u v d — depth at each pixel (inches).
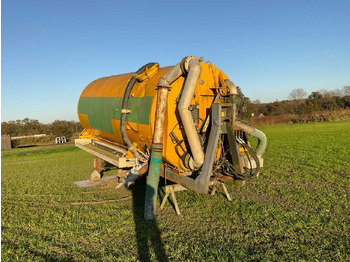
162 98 205.9
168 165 239.3
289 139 752.3
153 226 207.8
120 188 328.8
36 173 475.8
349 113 1434.5
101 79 393.7
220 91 229.5
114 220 222.8
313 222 199.6
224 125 223.3
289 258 154.5
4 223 227.8
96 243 185.2
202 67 228.7
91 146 390.9
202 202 255.4
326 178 321.4
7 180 418.3
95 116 340.8
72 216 237.9
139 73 250.1
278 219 208.8
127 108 260.7
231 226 202.1
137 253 168.9
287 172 366.3
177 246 175.0
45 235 201.5
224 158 229.8
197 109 224.4
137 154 267.3
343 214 213.8
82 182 376.8
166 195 241.1
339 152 493.7
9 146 1106.1
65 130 1331.2
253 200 257.0
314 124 1286.9
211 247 170.2
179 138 221.8
